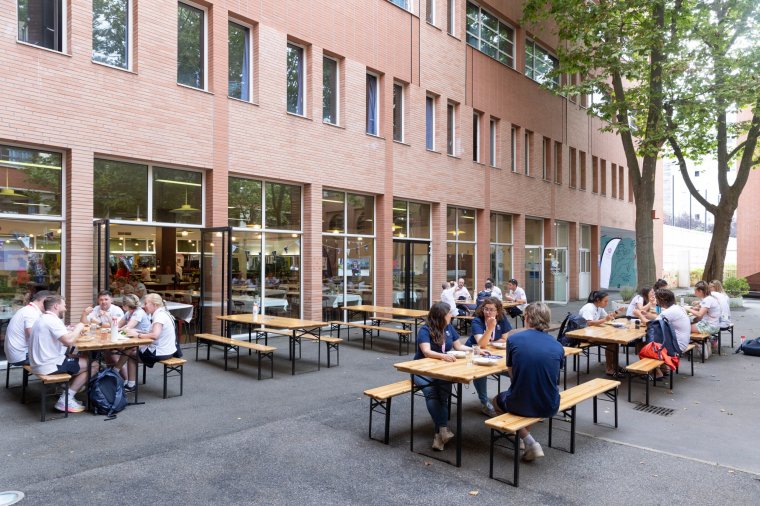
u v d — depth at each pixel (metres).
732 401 7.60
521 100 22.31
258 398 7.44
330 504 4.25
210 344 10.52
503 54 21.67
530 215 22.91
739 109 16.11
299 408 6.97
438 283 17.95
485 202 20.09
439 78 17.89
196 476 4.75
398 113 16.73
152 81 10.69
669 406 7.33
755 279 31.17
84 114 9.70
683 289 42.59
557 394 5.08
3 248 9.10
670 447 5.68
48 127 9.25
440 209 17.97
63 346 6.67
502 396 5.29
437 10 17.98
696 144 19.05
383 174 15.80
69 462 5.03
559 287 24.02
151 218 11.03
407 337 12.19
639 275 17.92
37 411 6.68
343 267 15.09
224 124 11.88
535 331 5.17
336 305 14.84
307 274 13.95
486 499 4.38
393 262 16.58
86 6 9.77
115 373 6.76
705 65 16.34
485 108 20.11
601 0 17.00
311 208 13.81
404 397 7.64
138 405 7.03
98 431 5.94
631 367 7.62
